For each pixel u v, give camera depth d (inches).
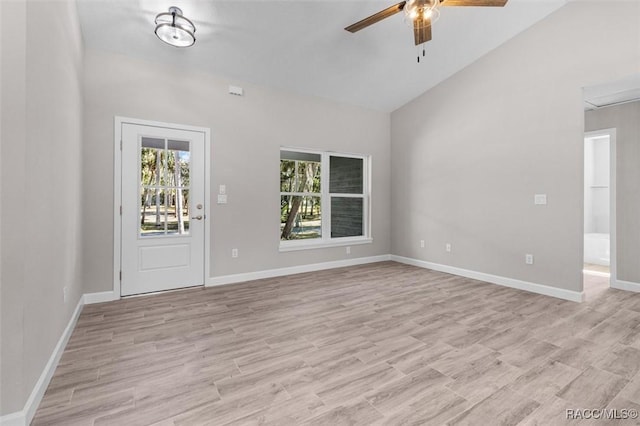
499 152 152.8
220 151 150.8
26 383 56.8
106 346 87.1
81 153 115.8
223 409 60.6
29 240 59.0
